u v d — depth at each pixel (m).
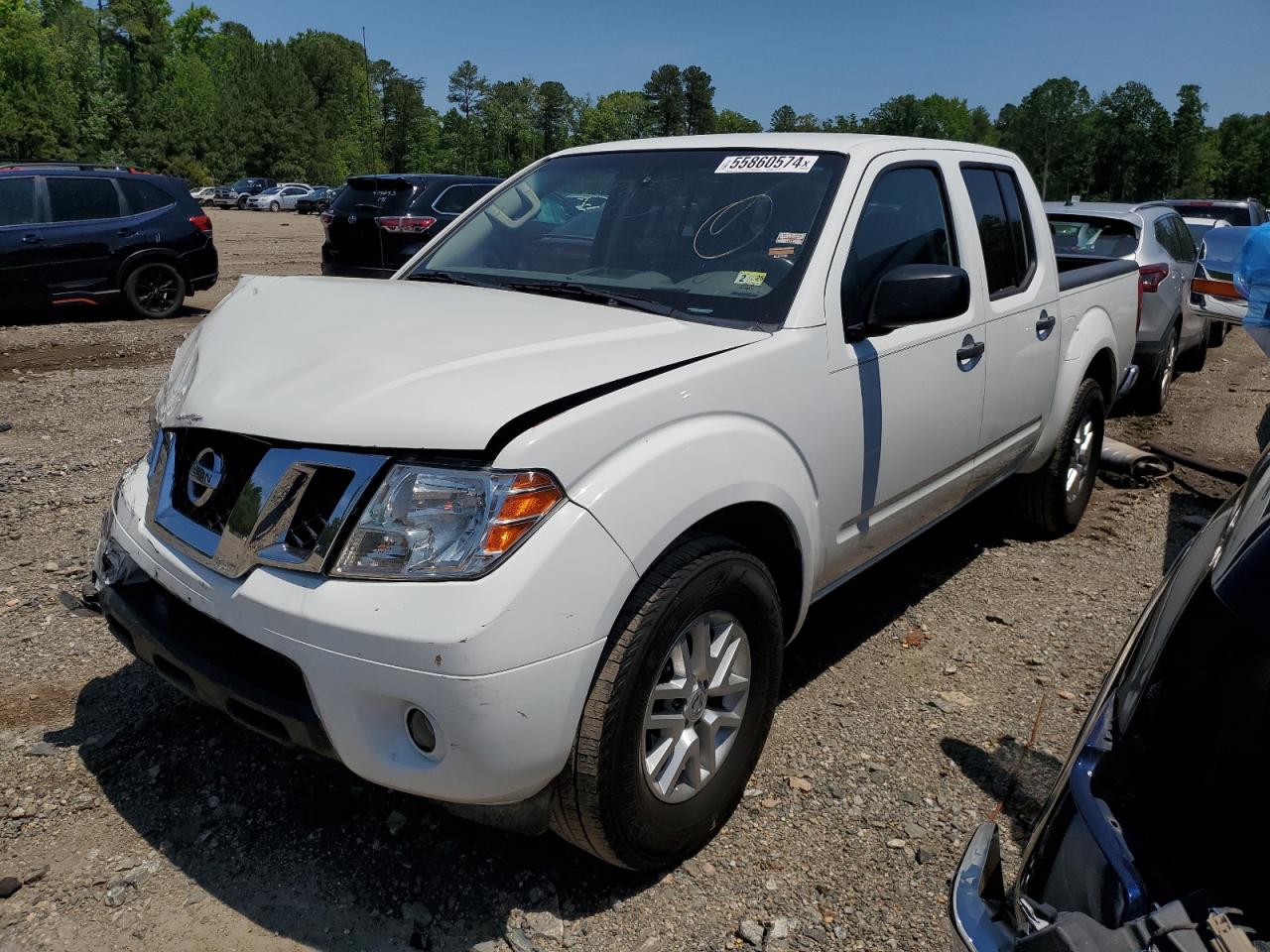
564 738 2.19
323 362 2.48
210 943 2.36
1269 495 1.61
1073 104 125.69
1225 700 1.37
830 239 3.12
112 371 8.95
